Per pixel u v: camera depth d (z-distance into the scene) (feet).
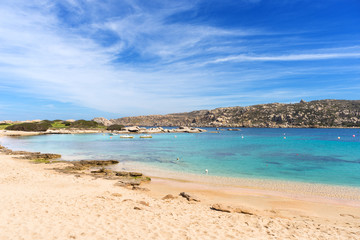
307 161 108.68
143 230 28.22
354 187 63.36
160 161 109.09
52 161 105.40
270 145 194.70
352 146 184.44
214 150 156.87
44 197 42.42
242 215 39.58
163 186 64.59
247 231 30.22
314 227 34.24
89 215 32.99
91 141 240.32
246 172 84.12
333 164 100.53
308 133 443.73
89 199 43.16
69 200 41.34
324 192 58.65
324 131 523.70
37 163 98.02
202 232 28.58
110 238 25.12
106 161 101.19
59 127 416.26
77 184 59.21
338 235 30.60
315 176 77.30
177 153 139.85
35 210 33.68
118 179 70.33
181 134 410.72
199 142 232.73
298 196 55.31
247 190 60.64
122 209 37.32
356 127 650.43
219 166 96.17
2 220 28.45
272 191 59.67
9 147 173.58
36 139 258.78
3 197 40.04
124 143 217.36
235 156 126.11
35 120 478.18
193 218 35.12
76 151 149.59
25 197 41.24
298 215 42.34
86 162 98.58
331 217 41.42
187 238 26.27
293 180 71.82
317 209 46.03
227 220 35.09
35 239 23.76
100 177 72.69
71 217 31.53
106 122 577.43
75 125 444.55
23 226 27.02
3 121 445.37
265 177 76.07
